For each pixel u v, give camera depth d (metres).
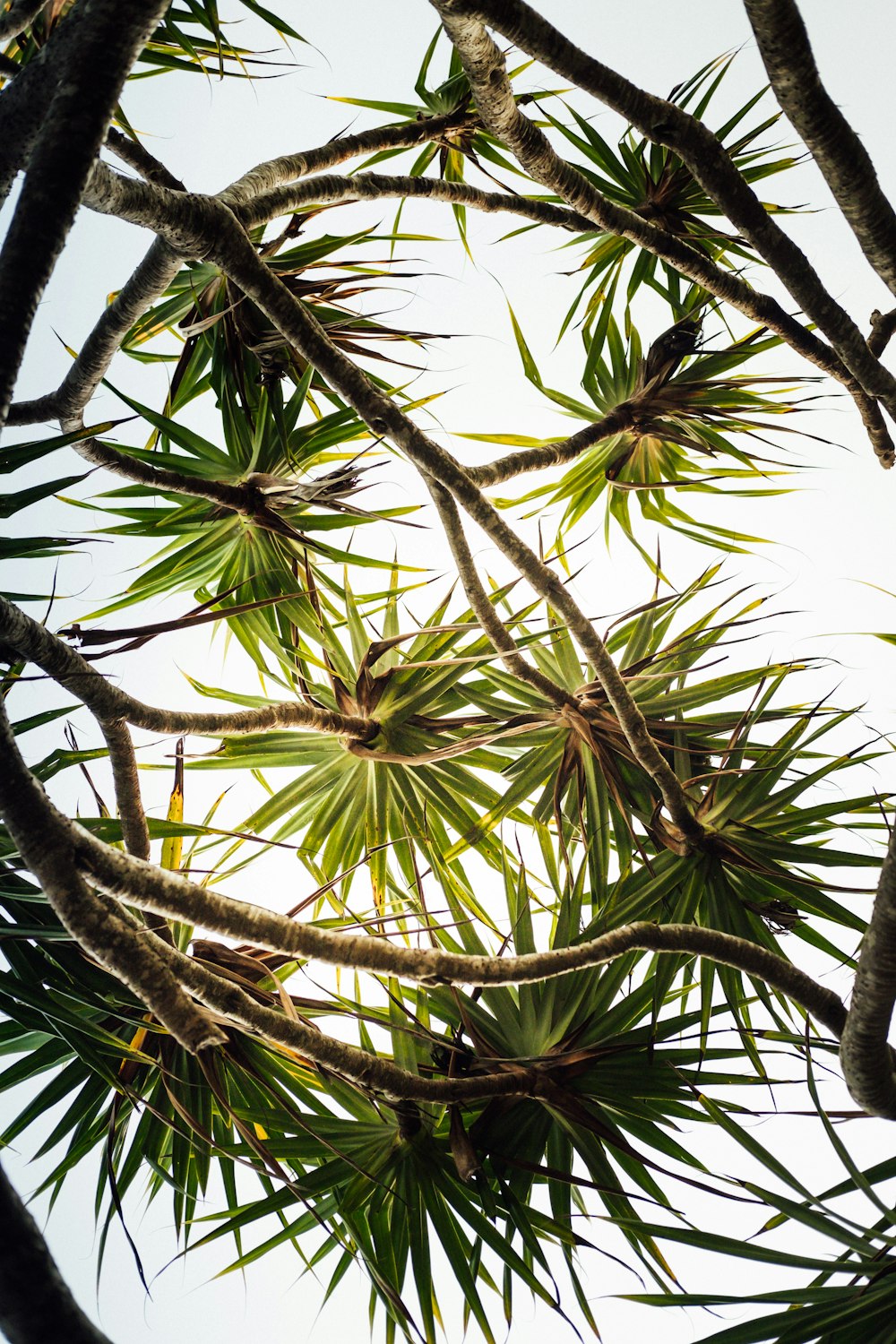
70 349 9.16
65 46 7.72
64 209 7.61
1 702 7.92
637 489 11.26
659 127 8.95
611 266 10.73
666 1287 8.69
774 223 9.29
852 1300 8.09
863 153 8.55
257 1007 8.37
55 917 8.57
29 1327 6.46
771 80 8.39
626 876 9.67
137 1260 8.47
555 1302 8.62
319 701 10.02
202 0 9.55
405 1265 8.79
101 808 9.07
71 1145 8.88
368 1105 9.05
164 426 9.83
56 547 8.42
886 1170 8.40
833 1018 8.91
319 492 9.74
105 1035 8.46
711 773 9.59
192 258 8.49
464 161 10.66
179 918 8.21
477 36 8.65
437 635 9.93
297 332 8.65
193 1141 8.92
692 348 10.58
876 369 9.73
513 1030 9.13
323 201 9.31
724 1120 8.47
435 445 8.95
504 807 9.84
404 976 8.52
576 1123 8.90
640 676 9.89
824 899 9.40
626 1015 9.10
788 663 9.61
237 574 10.26
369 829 9.84
